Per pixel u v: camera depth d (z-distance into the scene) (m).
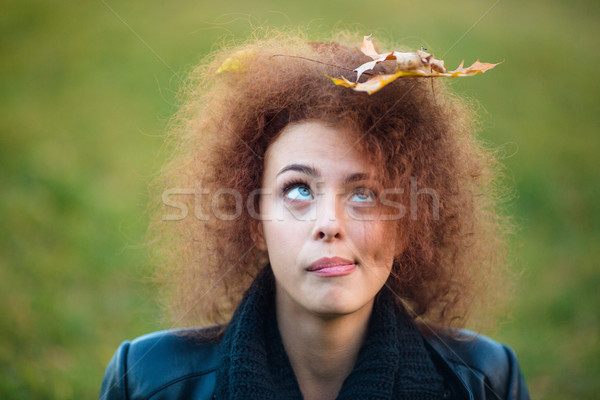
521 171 5.05
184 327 2.25
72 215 4.39
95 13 7.00
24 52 6.39
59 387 2.91
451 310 2.17
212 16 6.90
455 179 2.08
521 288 3.85
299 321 1.79
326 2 7.42
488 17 7.80
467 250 2.15
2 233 4.13
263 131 1.88
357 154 1.70
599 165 5.16
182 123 2.29
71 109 5.61
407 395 1.79
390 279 2.05
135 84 5.96
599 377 3.19
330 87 1.78
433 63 1.62
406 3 7.73
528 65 6.73
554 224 4.53
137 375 1.99
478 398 1.98
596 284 3.91
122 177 4.84
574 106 6.07
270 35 2.24
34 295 3.64
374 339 1.79
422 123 1.92
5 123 5.37
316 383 1.84
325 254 1.63
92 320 3.50
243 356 1.76
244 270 2.11
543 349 3.41
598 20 8.32
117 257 4.04
